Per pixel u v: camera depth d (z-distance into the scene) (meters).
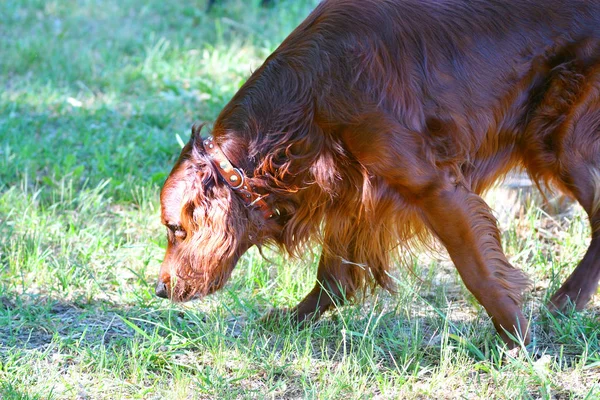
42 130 11.12
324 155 5.72
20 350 5.89
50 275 7.25
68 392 5.49
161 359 5.91
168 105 11.96
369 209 5.83
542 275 7.28
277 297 6.95
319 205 6.02
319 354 6.10
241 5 16.78
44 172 9.89
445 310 6.71
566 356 5.99
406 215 5.90
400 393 5.41
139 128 11.10
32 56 13.88
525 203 8.45
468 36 5.90
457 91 5.83
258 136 5.70
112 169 9.77
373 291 6.59
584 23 6.07
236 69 13.30
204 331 6.11
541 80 6.15
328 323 6.59
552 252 7.43
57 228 8.16
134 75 13.12
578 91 6.09
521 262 7.57
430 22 5.83
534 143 6.24
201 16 16.28
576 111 6.12
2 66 13.55
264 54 14.02
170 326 6.26
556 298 6.51
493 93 5.99
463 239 5.77
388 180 5.74
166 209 5.75
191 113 11.77
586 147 6.20
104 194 9.25
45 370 5.76
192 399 5.45
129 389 5.57
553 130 6.18
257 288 7.18
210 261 5.70
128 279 7.43
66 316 6.67
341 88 5.59
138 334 6.20
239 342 6.04
